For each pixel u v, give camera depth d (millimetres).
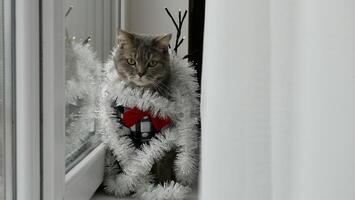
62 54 564
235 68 429
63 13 571
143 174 801
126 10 1064
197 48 968
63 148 581
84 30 820
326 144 371
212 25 437
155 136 808
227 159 435
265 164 428
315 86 374
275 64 409
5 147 520
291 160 406
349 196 366
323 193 374
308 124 380
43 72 530
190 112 815
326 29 367
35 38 509
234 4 427
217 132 437
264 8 424
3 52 508
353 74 362
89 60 802
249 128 431
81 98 760
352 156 366
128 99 797
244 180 433
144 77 830
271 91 417
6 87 510
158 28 1069
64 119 585
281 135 409
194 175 840
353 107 364
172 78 848
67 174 646
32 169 519
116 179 817
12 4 498
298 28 397
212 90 439
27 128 509
